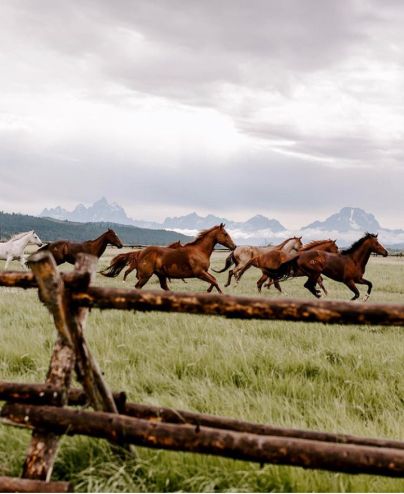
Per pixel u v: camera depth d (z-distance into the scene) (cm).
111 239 1852
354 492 327
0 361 632
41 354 654
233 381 573
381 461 277
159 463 349
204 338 764
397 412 491
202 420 357
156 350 680
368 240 1683
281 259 1997
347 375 597
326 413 458
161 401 459
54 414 300
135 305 310
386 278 2884
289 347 745
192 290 1984
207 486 319
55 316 306
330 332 870
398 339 874
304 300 296
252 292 2009
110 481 321
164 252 1593
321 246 1931
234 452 288
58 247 1839
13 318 978
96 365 327
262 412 442
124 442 300
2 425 395
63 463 349
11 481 288
